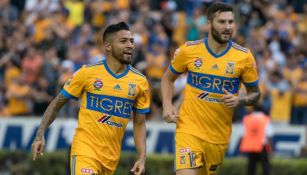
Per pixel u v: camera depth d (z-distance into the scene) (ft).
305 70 211.61
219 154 98.12
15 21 241.96
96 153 92.32
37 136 93.76
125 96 93.15
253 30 227.40
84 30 217.77
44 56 215.72
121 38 92.12
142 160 95.09
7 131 195.00
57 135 189.26
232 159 176.04
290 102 208.03
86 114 93.04
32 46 224.74
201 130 96.94
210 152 97.50
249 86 97.50
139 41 210.18
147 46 214.90
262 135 160.56
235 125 185.68
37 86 211.20
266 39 229.45
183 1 236.02
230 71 96.07
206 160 97.96
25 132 193.98
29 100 209.05
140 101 94.73
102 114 92.73
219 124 97.09
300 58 221.87
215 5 95.25
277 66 212.64
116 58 92.68
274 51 225.35
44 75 211.00
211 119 96.68
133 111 95.35
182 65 97.81
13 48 224.74
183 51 97.25
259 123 160.66
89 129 92.73
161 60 206.69
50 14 233.55
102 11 229.45
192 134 96.68
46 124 94.17
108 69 93.20
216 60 96.12
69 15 234.38
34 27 231.71
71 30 228.43
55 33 226.79
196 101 96.94
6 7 243.19
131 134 185.78
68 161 100.63
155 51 208.85
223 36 94.79
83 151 92.12
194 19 221.66
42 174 184.03
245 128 162.61
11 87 208.74
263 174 161.89
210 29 95.96
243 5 229.45
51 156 182.91
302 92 208.33
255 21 232.32
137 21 224.94
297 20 243.81
